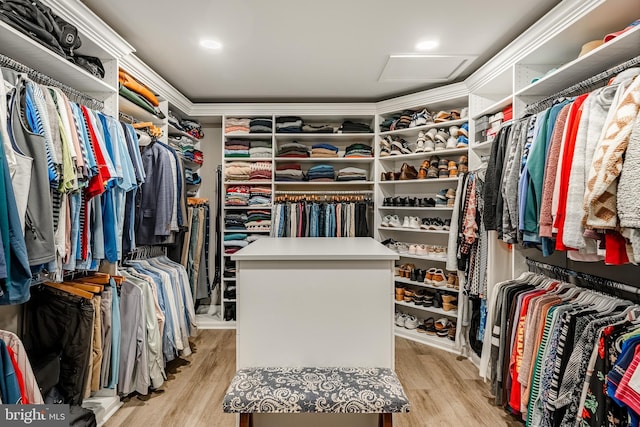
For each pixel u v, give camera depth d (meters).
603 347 1.19
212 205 3.96
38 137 1.29
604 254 1.31
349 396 1.28
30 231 1.26
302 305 1.54
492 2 1.90
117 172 1.85
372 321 1.55
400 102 3.35
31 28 1.48
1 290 1.10
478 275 2.52
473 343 2.66
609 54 1.62
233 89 3.29
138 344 2.06
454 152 3.11
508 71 2.38
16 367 1.28
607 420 1.16
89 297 1.78
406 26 2.15
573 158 1.36
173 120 3.15
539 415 1.54
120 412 1.96
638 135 1.07
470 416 1.94
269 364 1.54
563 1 1.70
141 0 1.87
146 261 2.61
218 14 2.01
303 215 3.47
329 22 2.10
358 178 3.62
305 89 3.29
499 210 1.97
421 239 3.56
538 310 1.63
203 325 3.48
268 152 3.62
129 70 2.38
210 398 2.12
